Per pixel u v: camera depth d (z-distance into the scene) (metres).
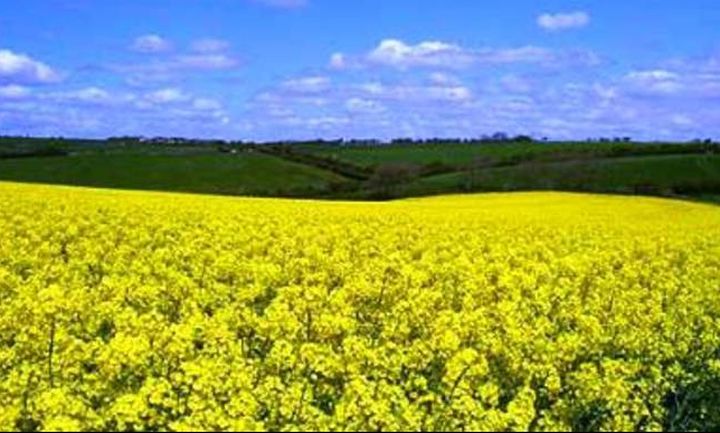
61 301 14.38
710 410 13.79
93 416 10.90
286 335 15.01
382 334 15.70
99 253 25.06
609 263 27.94
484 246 31.28
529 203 65.31
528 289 21.52
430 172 103.00
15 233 29.05
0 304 16.98
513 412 11.11
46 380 12.64
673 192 82.00
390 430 10.91
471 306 18.42
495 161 107.50
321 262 24.11
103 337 16.12
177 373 12.34
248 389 11.99
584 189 84.62
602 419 12.49
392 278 21.25
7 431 10.70
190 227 33.09
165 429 10.96
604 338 15.85
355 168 108.88
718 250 32.44
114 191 57.62
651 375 14.05
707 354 16.42
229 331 14.80
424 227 37.97
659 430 11.77
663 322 17.77
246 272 22.19
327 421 11.14
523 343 14.68
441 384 12.88
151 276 20.77
